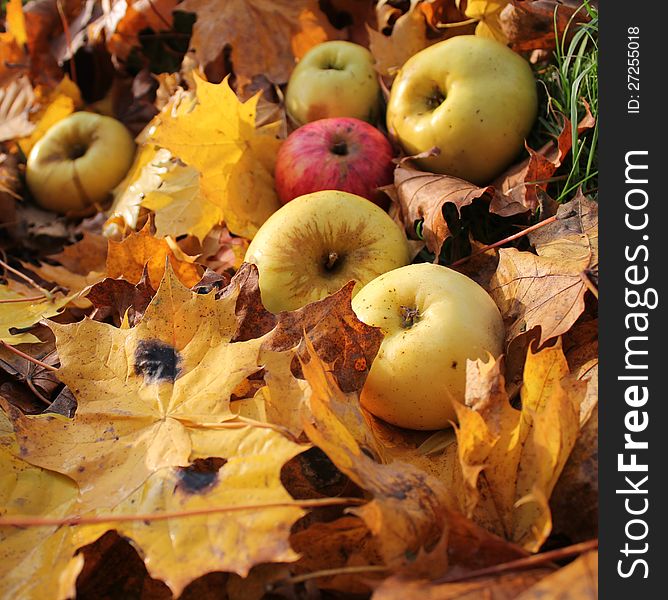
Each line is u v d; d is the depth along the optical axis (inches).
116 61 21.9
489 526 9.8
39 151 20.5
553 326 11.5
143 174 18.9
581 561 8.7
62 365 11.4
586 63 15.1
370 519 8.7
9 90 22.7
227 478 9.7
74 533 9.8
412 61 16.2
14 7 22.2
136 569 10.5
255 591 9.8
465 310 11.9
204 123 16.1
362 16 20.7
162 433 10.6
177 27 21.5
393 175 16.0
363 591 9.6
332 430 10.0
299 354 11.0
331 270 14.0
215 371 11.0
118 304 13.9
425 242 14.3
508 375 12.0
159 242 14.9
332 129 16.0
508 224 15.0
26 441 10.8
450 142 15.3
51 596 9.3
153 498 9.9
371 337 11.8
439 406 11.8
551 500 10.1
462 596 8.4
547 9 15.7
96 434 10.8
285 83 19.5
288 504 9.1
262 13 19.6
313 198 14.0
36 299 15.8
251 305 12.4
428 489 9.6
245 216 16.1
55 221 20.3
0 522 9.4
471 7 16.8
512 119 15.2
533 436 9.9
